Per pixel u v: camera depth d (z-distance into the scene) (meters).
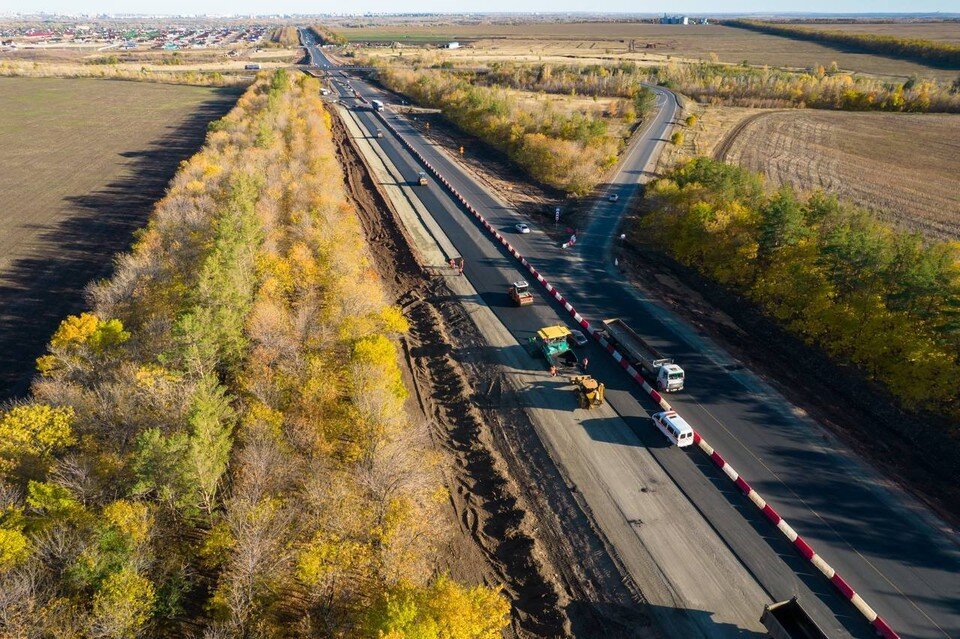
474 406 40.19
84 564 21.73
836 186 82.81
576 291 56.22
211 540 25.31
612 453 35.12
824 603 25.78
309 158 86.00
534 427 37.59
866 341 41.62
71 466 26.98
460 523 31.03
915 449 35.59
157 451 25.75
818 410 39.09
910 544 28.75
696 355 45.47
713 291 56.50
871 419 38.41
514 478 33.81
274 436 31.05
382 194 85.06
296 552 24.72
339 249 54.06
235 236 47.66
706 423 37.66
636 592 26.52
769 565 27.67
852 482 32.72
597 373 43.31
